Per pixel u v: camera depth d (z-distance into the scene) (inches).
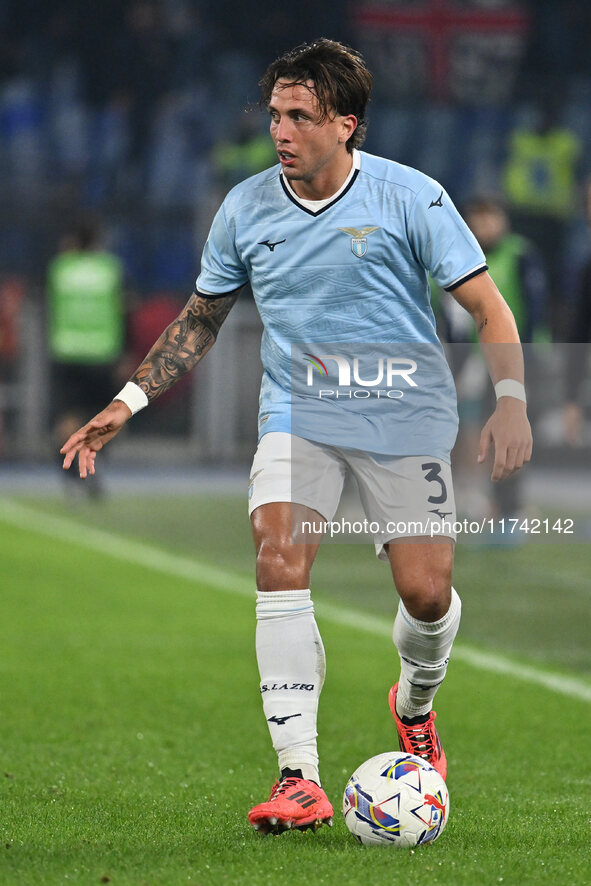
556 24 3272.6
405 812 482.6
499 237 1524.4
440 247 522.6
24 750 692.7
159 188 2965.1
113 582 1369.3
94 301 2198.6
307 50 511.5
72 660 968.9
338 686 895.7
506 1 3221.0
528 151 2952.8
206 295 567.2
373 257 526.0
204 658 984.9
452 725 776.9
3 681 887.1
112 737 732.0
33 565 1466.5
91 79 3161.9
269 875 436.8
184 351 569.0
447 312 1451.8
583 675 937.5
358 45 3223.4
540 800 590.9
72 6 3159.5
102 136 3009.4
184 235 2731.3
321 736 746.8
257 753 699.4
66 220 2706.7
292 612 518.3
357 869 447.5
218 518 1918.1
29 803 565.9
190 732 749.9
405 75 3216.0
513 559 1544.0
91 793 592.1
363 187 525.3
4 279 2667.3
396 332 538.3
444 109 3213.6
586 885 437.7
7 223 2694.4
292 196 530.0
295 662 514.9
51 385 2475.4
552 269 2947.8
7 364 2465.6
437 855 471.8
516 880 440.1
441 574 526.0
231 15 3230.8
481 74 3230.8
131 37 3161.9
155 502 2102.6
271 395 550.6
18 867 448.1
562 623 1148.5
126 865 450.6
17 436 2487.7
